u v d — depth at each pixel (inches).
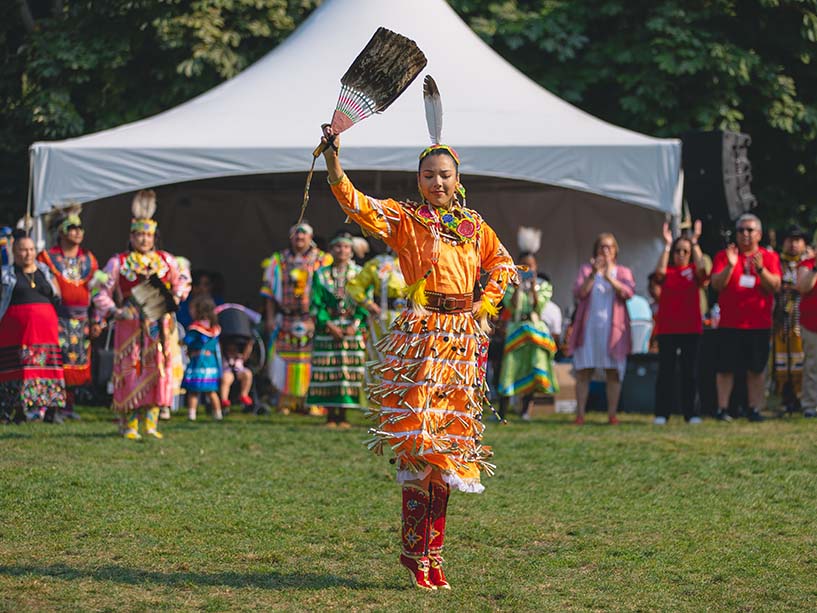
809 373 685.3
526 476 454.9
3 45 1059.3
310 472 453.7
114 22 983.6
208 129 731.4
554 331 693.3
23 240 589.9
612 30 1026.7
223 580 293.3
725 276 650.8
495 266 300.2
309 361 700.7
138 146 703.1
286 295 700.7
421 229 289.1
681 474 459.8
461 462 286.5
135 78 999.0
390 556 323.6
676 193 709.9
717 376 668.7
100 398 759.7
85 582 287.0
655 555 329.7
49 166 701.3
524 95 776.9
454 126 725.9
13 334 587.5
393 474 453.4
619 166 709.9
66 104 971.9
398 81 282.4
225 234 954.7
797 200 1040.2
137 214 529.3
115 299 530.6
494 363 703.1
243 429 586.6
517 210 888.3
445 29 801.6
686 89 985.5
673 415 717.3
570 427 626.8
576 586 297.4
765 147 1040.2
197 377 658.8
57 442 507.5
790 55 1010.7
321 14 822.5
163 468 450.0
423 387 285.0
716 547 339.9
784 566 319.3
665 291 653.3
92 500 381.4
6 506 368.2
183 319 708.0
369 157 703.1
